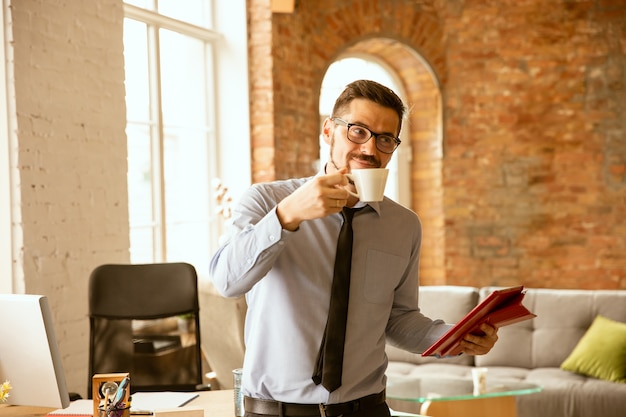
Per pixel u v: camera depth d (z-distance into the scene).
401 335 2.07
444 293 5.16
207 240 5.62
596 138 6.77
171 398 2.36
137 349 2.99
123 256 4.05
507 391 3.81
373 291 1.93
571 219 6.79
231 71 5.71
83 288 3.77
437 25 6.77
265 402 1.86
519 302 1.91
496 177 6.83
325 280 1.87
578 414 4.29
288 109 5.93
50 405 2.03
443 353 1.88
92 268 3.83
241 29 5.68
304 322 1.84
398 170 7.00
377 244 1.95
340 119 1.82
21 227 3.41
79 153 3.77
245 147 5.69
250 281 1.70
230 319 3.97
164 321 3.02
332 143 1.86
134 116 4.85
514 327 4.97
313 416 1.83
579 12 6.75
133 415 2.02
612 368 4.46
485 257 6.85
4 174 3.40
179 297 3.03
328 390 1.79
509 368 4.86
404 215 2.03
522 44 6.77
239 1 5.67
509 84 6.80
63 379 2.02
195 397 2.40
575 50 6.76
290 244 1.87
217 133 5.74
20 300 1.97
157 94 5.04
